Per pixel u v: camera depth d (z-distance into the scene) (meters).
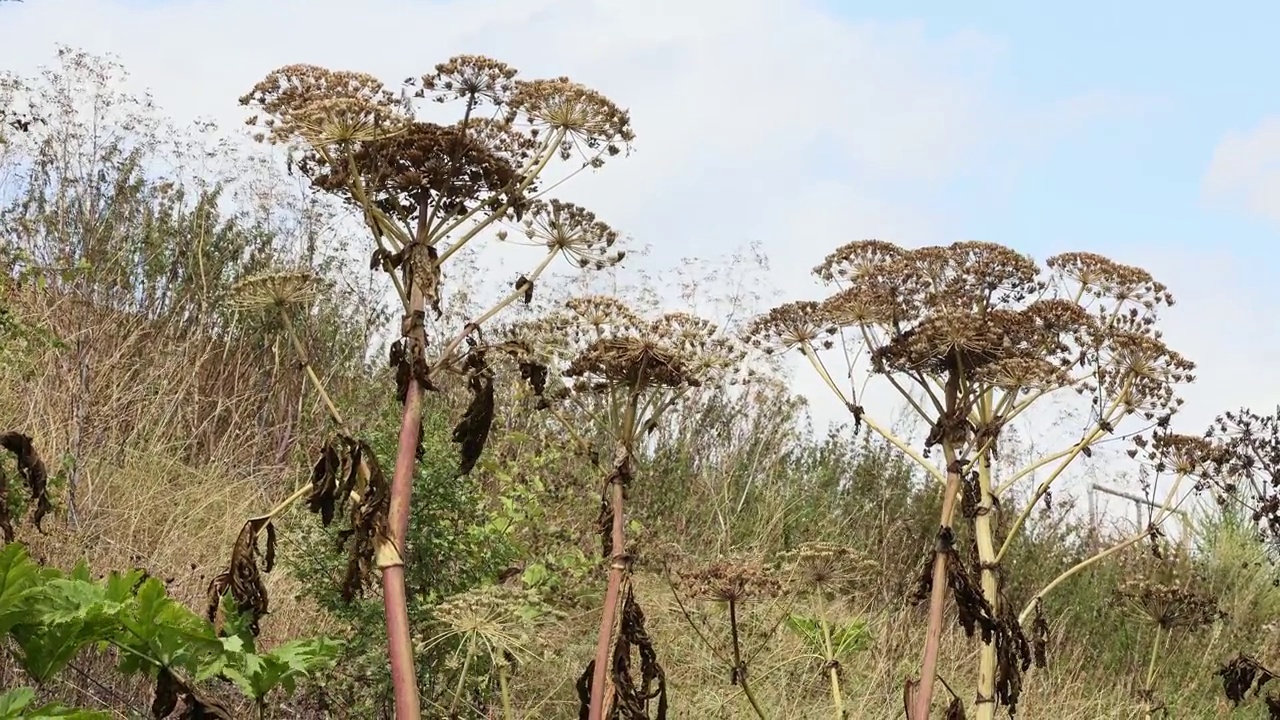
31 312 8.06
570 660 7.07
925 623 9.75
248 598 3.73
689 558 8.85
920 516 10.66
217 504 8.11
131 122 10.29
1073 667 9.54
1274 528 9.16
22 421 7.59
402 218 3.73
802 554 5.88
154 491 7.68
